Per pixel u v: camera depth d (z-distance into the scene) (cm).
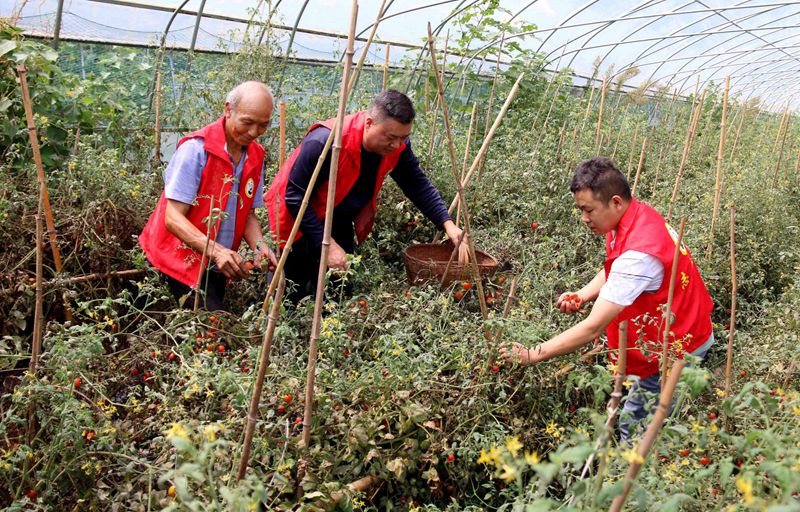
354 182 350
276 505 223
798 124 1131
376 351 276
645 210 267
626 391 292
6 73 426
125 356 281
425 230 468
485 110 748
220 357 283
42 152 429
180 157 316
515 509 171
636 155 716
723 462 148
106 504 224
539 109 682
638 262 254
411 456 246
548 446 267
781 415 219
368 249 401
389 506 245
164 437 223
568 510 142
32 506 220
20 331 337
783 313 366
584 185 263
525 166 538
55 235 314
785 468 125
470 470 263
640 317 270
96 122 479
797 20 958
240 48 596
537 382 272
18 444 225
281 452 229
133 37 612
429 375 268
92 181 376
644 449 151
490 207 505
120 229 376
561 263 418
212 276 340
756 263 467
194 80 602
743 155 792
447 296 357
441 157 520
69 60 564
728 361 278
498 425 252
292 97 609
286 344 288
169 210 315
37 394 229
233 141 326
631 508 177
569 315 324
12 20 471
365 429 240
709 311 284
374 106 324
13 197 358
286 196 342
